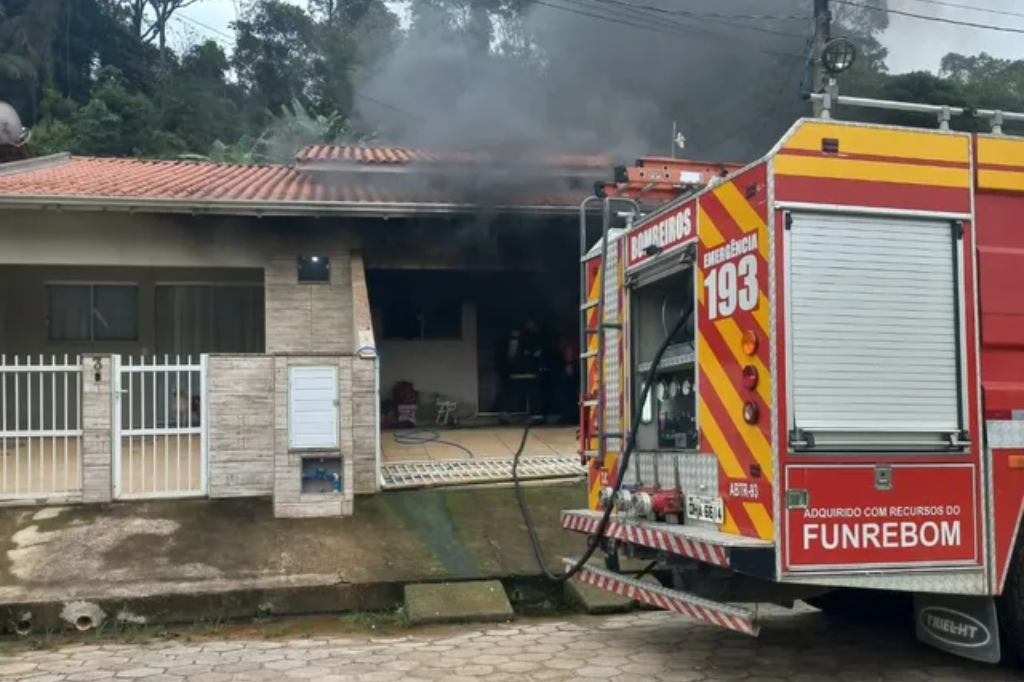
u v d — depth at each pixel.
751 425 4.59
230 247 11.63
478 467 10.02
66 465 8.52
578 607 7.07
